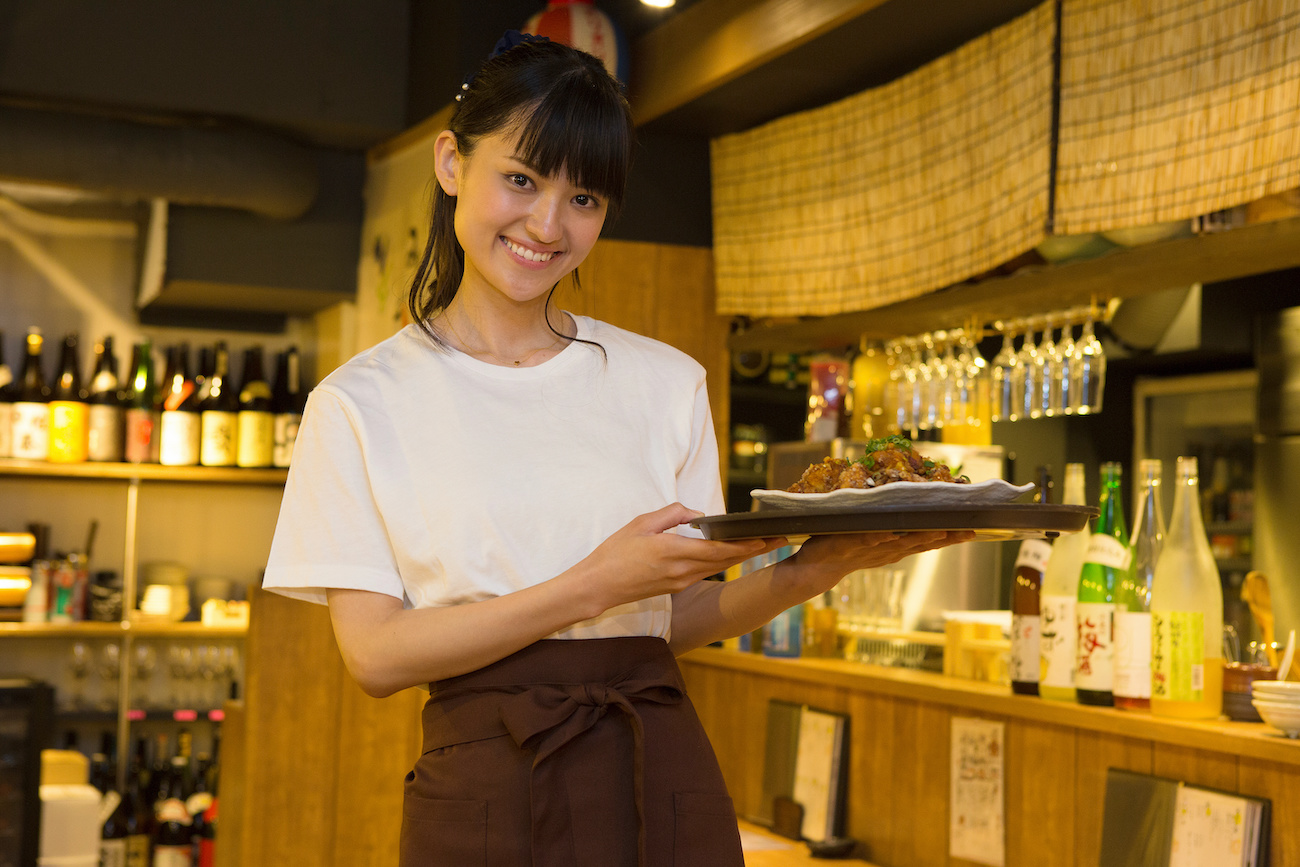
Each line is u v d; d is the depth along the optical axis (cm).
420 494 109
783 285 334
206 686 466
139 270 460
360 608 109
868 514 100
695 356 358
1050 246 263
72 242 463
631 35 357
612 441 114
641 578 99
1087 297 258
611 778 105
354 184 443
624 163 110
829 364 344
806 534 102
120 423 440
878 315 303
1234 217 222
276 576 111
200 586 465
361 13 412
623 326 350
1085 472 400
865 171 308
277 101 398
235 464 451
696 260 359
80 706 446
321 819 289
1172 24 226
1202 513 371
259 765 285
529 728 103
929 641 262
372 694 107
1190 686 192
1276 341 334
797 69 307
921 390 298
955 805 236
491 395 113
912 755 248
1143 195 231
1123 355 363
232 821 304
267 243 428
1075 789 212
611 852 104
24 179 362
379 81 412
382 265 414
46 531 445
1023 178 257
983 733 231
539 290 112
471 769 105
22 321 456
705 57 307
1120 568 207
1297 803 172
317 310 476
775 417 427
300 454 113
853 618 290
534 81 106
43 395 446
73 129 360
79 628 425
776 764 280
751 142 344
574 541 108
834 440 304
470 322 119
